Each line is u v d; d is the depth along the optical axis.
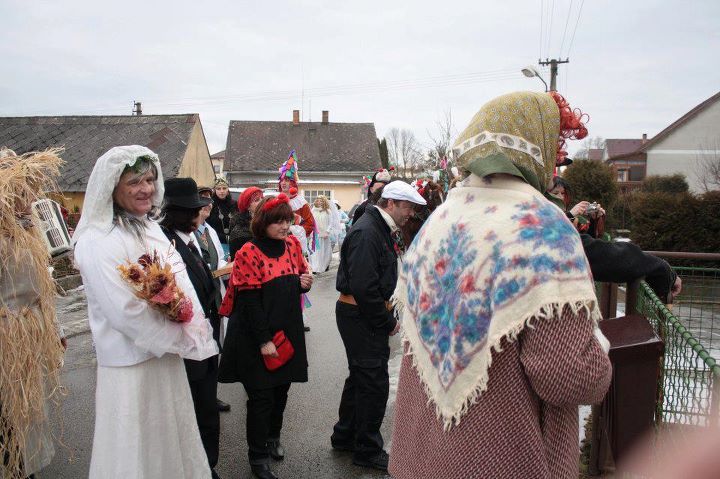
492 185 1.54
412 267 1.73
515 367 1.41
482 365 1.39
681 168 34.19
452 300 1.49
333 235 11.16
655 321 2.67
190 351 2.52
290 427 4.25
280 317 3.31
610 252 2.18
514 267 1.35
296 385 5.17
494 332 1.35
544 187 1.60
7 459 2.77
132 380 2.38
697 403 2.19
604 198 18.33
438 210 1.71
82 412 4.50
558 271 1.33
